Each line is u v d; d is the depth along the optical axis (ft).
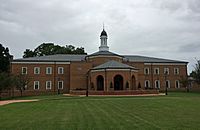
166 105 75.00
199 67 189.37
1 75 137.69
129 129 36.50
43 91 202.80
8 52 242.78
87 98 119.14
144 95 143.84
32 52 309.63
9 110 68.13
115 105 77.05
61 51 306.55
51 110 65.21
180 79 223.92
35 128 38.60
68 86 208.85
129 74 163.63
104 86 162.81
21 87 174.91
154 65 229.66
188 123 41.45
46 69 207.41
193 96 129.80
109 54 198.90
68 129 37.22
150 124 40.57
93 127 38.42
